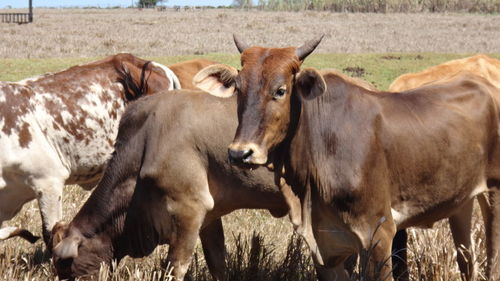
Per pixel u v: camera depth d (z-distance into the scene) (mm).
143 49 32500
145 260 7363
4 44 33344
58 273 6500
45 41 35812
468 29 47250
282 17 65188
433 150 5449
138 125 6371
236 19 61375
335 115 5258
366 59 26844
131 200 6387
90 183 8750
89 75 8375
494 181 5941
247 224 8977
